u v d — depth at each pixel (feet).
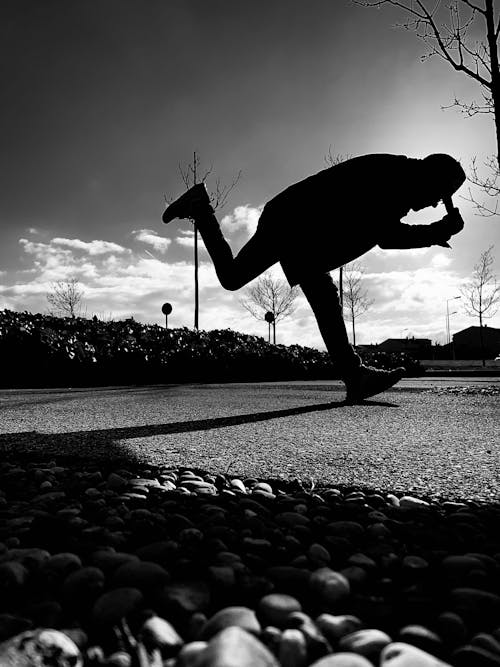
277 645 2.45
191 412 13.33
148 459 7.21
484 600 3.02
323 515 4.78
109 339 38.50
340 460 7.14
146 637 2.53
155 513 4.62
